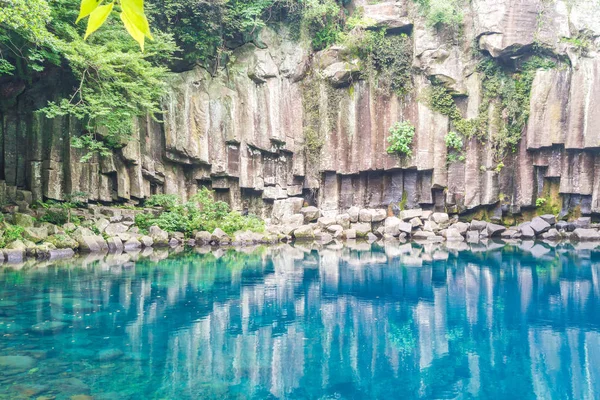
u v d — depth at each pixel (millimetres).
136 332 6281
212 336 6180
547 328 6637
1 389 4277
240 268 11773
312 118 22453
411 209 21641
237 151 21438
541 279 10344
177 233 17562
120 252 14836
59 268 11344
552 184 21062
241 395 4355
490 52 20578
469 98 21359
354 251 15680
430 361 5371
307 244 18188
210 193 20406
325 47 22484
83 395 4211
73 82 17469
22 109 17516
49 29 14758
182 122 20281
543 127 20438
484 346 5891
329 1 22109
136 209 18281
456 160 21422
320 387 4613
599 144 19391
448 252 15336
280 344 5906
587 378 4859
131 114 17062
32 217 14734
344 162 22203
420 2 21828
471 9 21422
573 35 20172
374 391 4520
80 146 15773
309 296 8672
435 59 21422
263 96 21672
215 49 21172
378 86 22109
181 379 4684
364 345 5902
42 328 6320
